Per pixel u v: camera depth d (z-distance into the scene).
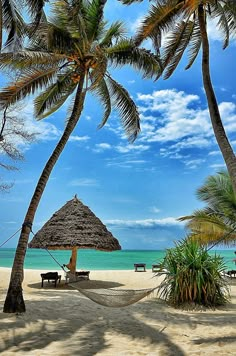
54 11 10.59
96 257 67.50
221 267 10.26
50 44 10.43
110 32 11.56
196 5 8.60
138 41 10.85
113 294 7.22
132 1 10.26
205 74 9.03
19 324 6.99
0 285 15.27
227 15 10.38
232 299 11.01
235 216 16.38
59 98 12.95
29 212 8.77
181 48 11.52
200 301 9.64
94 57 10.74
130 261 52.75
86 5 10.87
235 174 7.93
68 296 11.59
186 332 6.72
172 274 9.98
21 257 8.43
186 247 10.40
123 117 12.73
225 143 8.30
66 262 47.31
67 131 9.75
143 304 9.90
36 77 11.12
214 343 5.92
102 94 13.39
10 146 13.01
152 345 5.82
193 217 16.81
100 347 5.64
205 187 17.20
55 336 6.23
